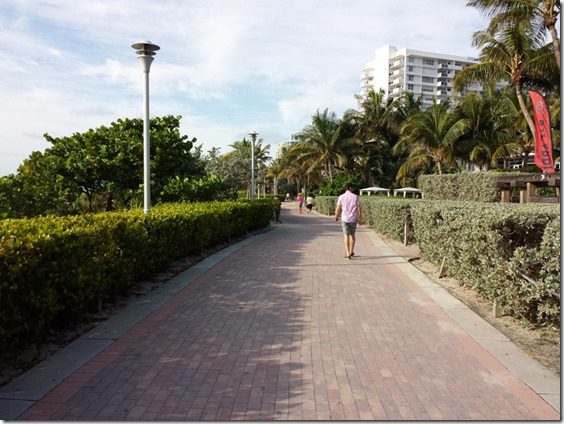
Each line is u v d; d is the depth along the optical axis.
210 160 36.28
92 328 5.55
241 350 4.89
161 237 8.48
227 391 3.92
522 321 5.67
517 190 15.14
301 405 3.69
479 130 34.19
